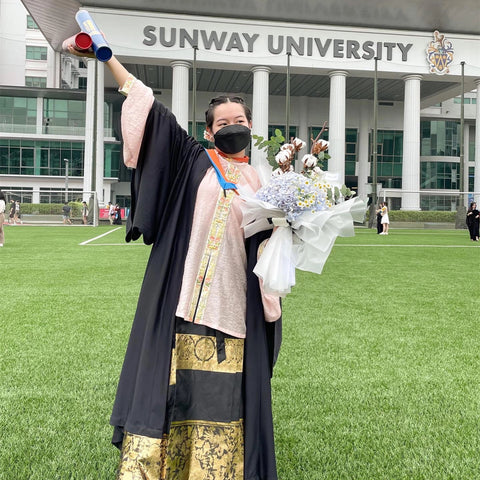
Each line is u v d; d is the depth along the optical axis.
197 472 1.68
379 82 43.56
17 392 3.19
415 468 2.29
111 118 44.28
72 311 5.68
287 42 37.69
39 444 2.49
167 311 1.78
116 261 11.01
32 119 44.44
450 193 36.88
